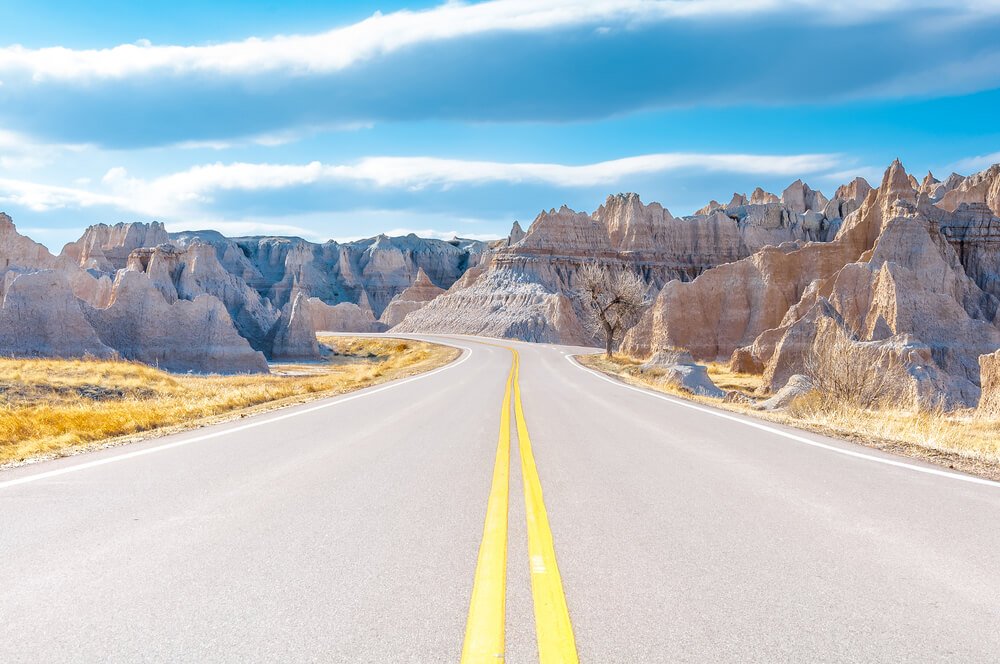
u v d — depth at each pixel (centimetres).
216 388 3338
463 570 473
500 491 741
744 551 521
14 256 10481
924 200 9450
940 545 538
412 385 2798
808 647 353
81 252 16275
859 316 6900
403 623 382
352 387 2955
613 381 3119
